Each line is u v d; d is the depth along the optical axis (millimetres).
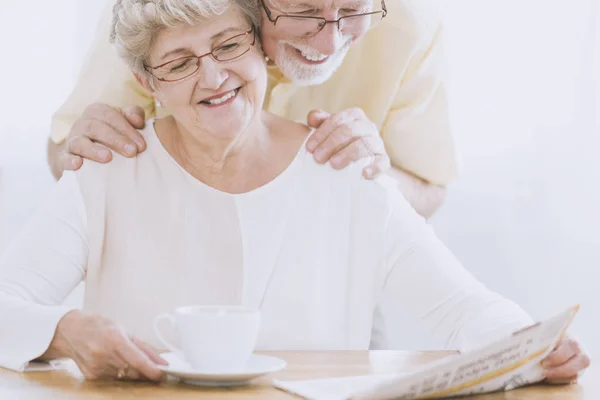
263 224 1861
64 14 3514
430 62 2461
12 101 3514
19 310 1510
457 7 3387
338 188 1899
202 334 1334
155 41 1706
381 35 2371
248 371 1342
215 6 1651
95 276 1839
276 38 1783
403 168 2557
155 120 1932
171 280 1839
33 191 3535
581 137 3400
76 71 3533
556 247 3441
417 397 1284
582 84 3385
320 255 1874
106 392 1300
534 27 3395
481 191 3449
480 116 3422
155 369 1362
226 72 1702
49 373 1439
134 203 1856
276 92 2365
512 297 3463
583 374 1518
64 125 2535
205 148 1839
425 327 1807
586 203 3418
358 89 2418
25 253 1763
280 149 1910
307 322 1844
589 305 3422
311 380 1382
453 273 1812
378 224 1875
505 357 1318
